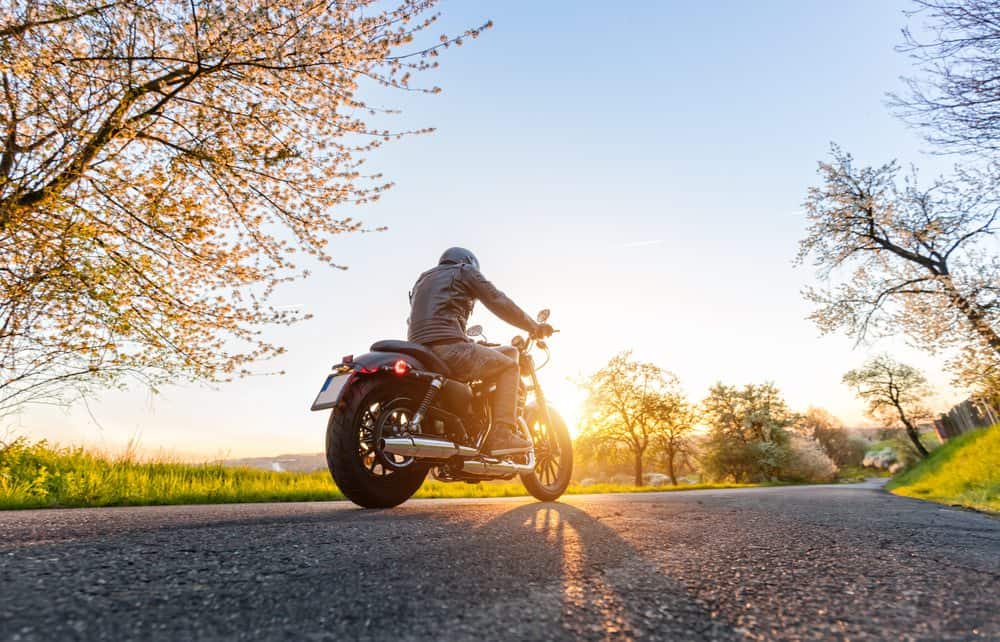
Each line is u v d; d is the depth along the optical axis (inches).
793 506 134.2
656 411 1561.3
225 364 277.0
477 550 57.8
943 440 867.4
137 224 263.1
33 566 43.6
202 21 243.0
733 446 1766.7
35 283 222.4
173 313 259.6
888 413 1282.0
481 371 124.7
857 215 585.0
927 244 524.4
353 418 110.8
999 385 458.0
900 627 35.5
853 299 594.9
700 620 36.3
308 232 294.5
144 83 243.0
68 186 237.5
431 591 40.9
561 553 57.3
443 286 129.8
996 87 259.3
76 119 228.2
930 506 190.9
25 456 213.6
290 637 30.6
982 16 248.7
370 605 36.9
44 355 224.5
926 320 507.2
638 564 52.8
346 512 104.6
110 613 32.9
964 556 61.9
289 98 272.2
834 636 33.8
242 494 192.7
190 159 267.1
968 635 34.1
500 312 131.7
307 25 259.8
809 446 1823.3
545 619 35.3
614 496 208.4
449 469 124.0
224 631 31.1
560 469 153.5
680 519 92.5
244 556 51.8
